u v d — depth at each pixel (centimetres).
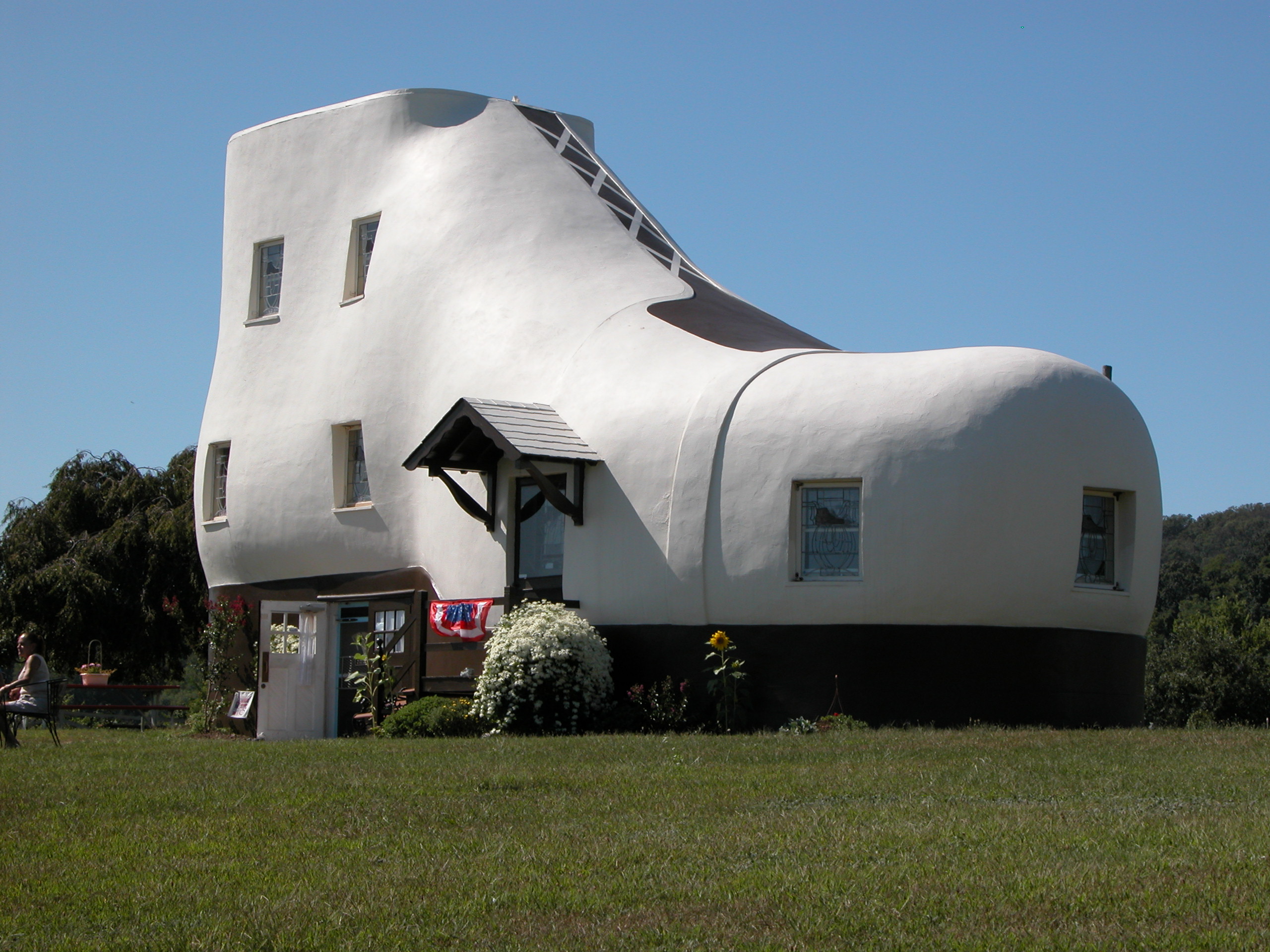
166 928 663
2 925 676
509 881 738
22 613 3356
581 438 1941
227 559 2497
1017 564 1695
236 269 2588
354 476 2352
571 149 2472
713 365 1912
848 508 1744
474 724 1809
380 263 2344
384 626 2238
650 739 1496
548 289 2175
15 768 1266
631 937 631
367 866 788
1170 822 859
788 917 657
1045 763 1166
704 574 1792
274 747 1521
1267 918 639
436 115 2439
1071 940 612
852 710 1702
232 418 2509
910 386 1753
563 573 1947
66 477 3644
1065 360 1808
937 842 807
